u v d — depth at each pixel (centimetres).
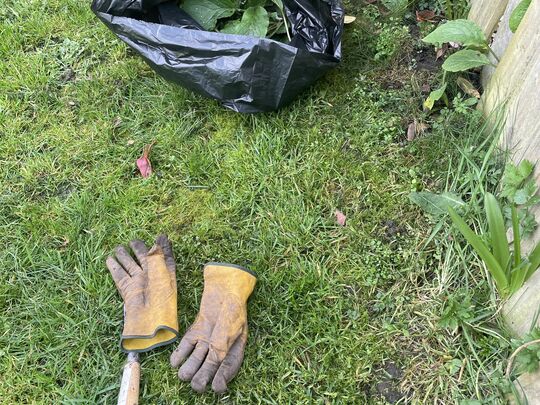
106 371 93
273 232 105
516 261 85
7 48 130
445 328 93
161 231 107
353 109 117
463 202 102
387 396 90
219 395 90
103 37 130
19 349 95
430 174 109
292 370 92
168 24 121
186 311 99
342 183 110
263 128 116
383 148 112
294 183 110
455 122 112
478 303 94
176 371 92
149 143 117
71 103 122
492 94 108
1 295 100
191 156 114
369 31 128
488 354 90
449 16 127
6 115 121
